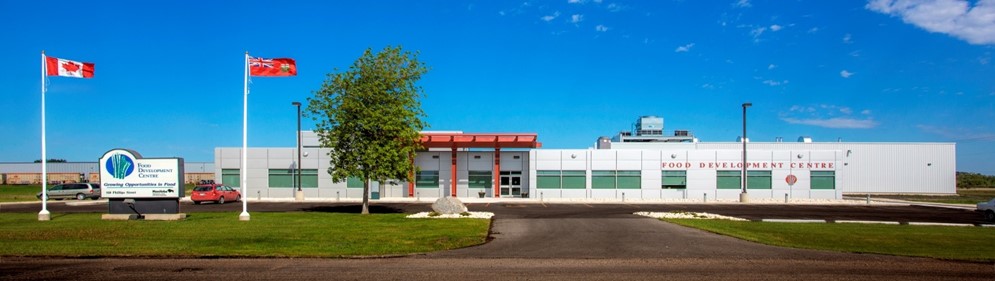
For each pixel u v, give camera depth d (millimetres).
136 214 21000
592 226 18984
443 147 43438
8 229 16703
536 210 28938
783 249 13609
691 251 13211
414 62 24812
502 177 44062
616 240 15250
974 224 22453
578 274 10297
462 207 24297
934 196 52719
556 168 43375
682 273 10430
